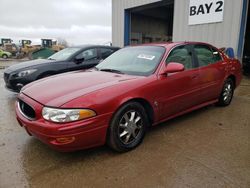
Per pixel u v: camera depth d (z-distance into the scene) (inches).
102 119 103.2
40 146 122.6
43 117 99.0
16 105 123.0
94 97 102.1
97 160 108.7
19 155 113.6
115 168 102.0
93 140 103.3
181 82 138.8
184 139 129.4
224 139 129.2
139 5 434.9
